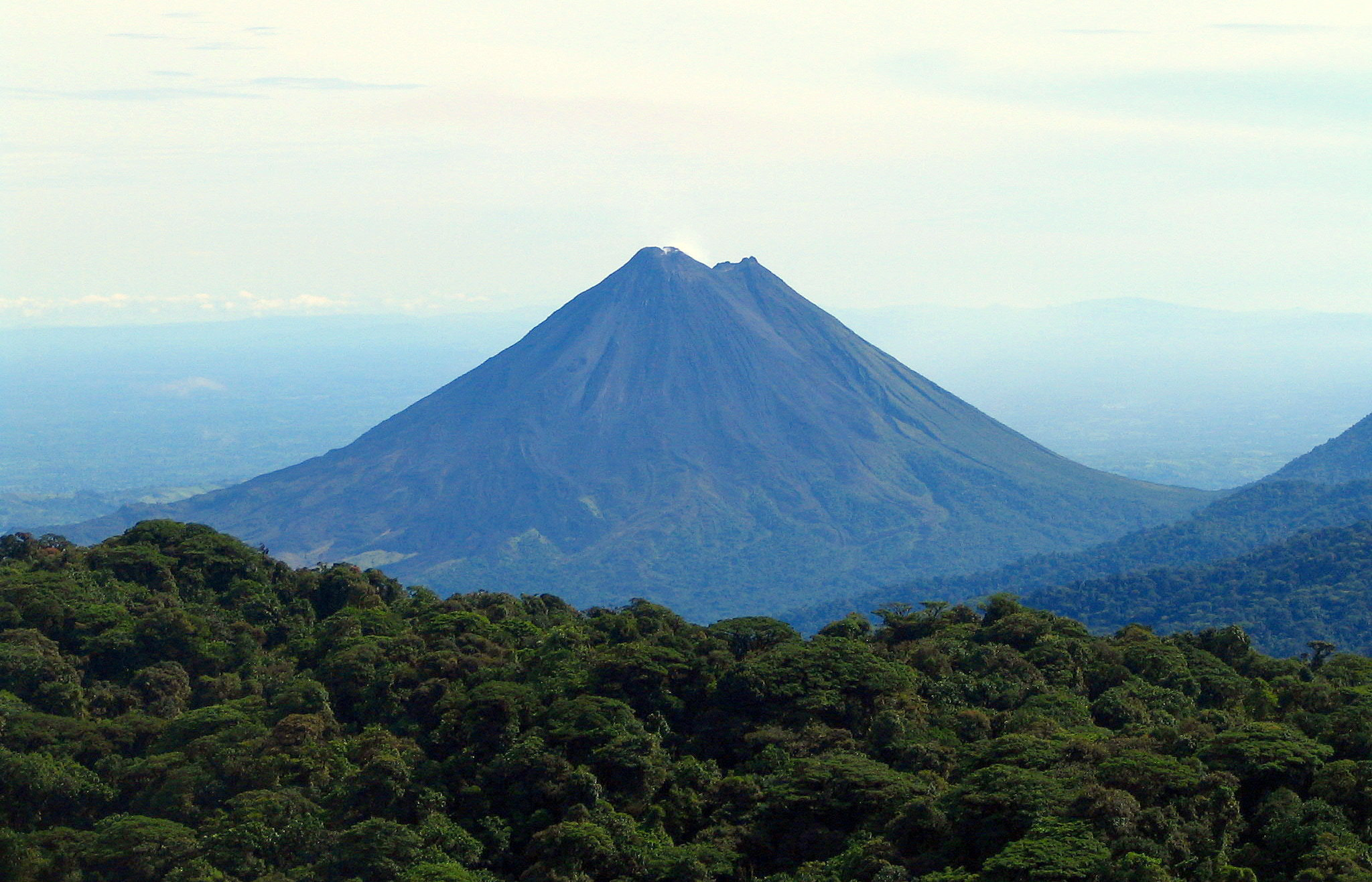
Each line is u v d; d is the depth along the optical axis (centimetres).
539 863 7556
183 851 7556
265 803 7850
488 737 8606
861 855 7188
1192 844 6788
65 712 9062
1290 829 6775
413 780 8288
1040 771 7431
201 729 8738
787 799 7838
